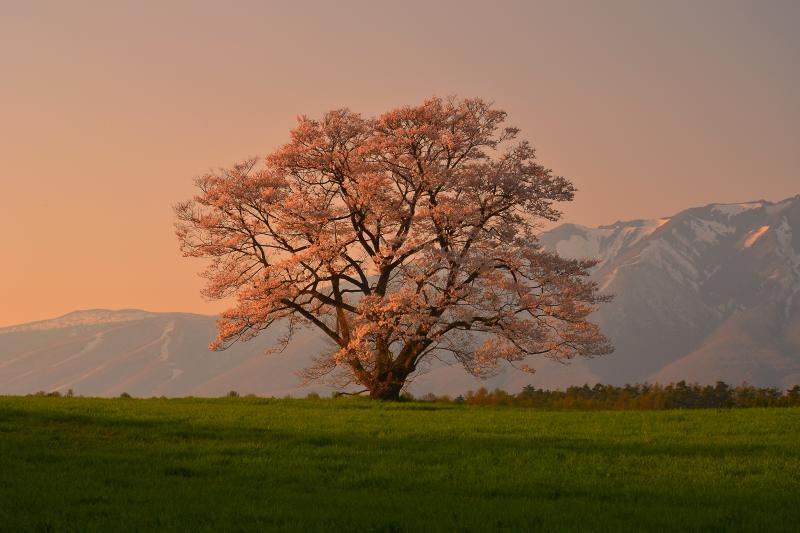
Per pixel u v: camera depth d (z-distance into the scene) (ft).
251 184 185.16
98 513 68.18
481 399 198.49
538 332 180.24
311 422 129.39
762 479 84.69
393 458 96.07
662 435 115.85
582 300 185.68
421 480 83.20
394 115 192.13
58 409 137.39
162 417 131.03
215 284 187.42
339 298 187.21
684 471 89.51
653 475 86.94
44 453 95.04
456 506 71.87
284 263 178.60
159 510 69.26
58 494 73.97
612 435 116.47
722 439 111.86
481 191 186.09
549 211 190.19
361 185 180.45
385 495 76.54
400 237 178.81
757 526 65.05
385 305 170.71
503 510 70.38
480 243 186.09
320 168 189.98
